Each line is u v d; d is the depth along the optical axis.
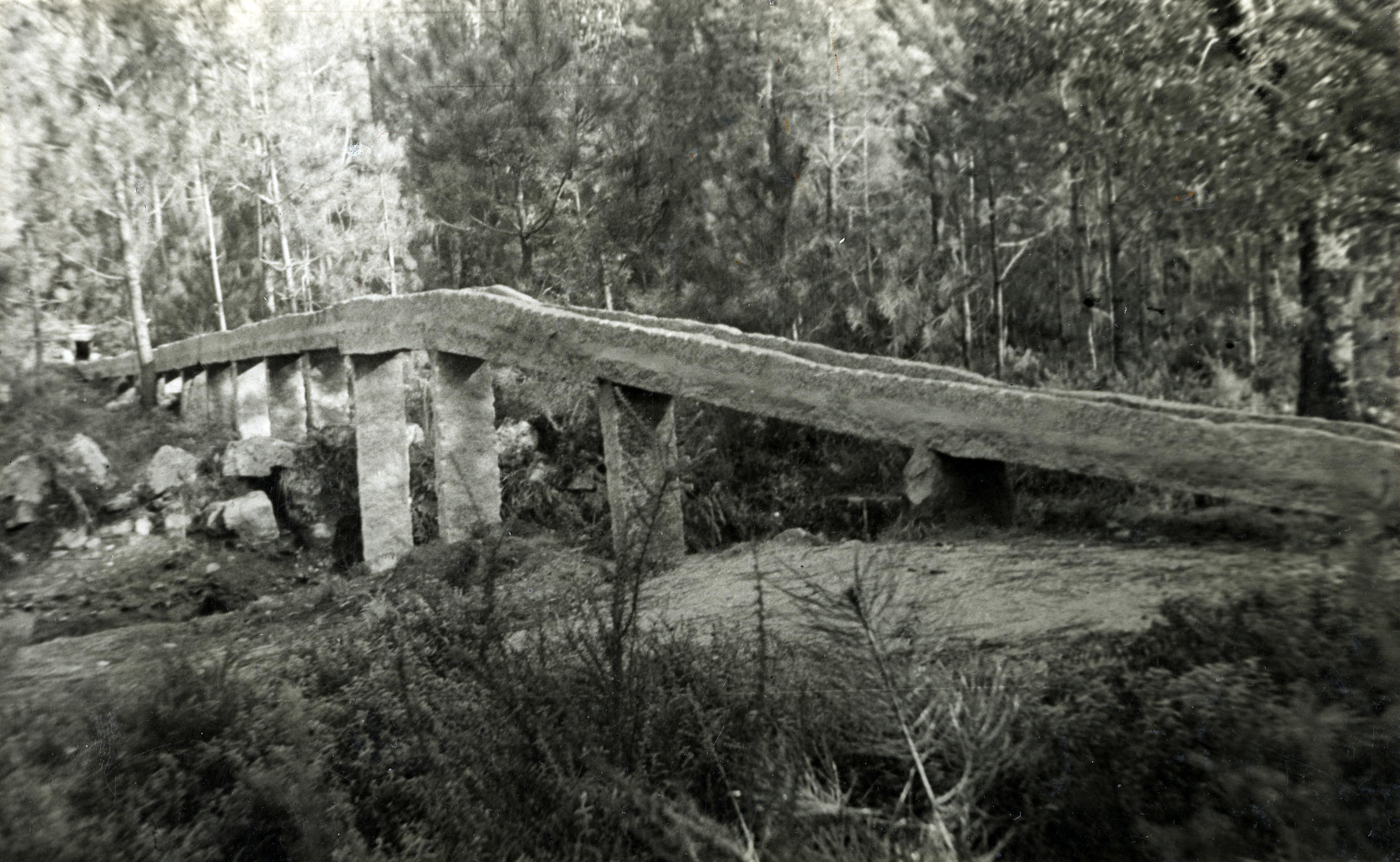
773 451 11.43
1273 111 8.97
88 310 23.48
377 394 12.82
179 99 17.31
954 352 13.77
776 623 4.68
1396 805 2.31
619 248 13.50
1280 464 5.33
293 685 5.27
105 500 14.01
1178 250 13.90
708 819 2.62
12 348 15.53
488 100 13.57
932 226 15.32
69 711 4.92
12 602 11.22
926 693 2.94
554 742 3.20
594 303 14.33
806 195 13.19
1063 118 12.54
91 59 15.67
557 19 14.06
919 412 7.24
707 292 12.41
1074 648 3.74
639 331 8.94
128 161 16.78
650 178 13.16
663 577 6.93
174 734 4.45
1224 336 13.61
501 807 3.08
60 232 17.05
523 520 11.30
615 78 14.00
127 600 11.54
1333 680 2.85
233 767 4.09
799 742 2.85
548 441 13.24
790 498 10.38
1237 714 2.72
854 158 17.05
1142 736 2.74
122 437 16.25
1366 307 8.91
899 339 12.74
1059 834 2.55
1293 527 5.11
